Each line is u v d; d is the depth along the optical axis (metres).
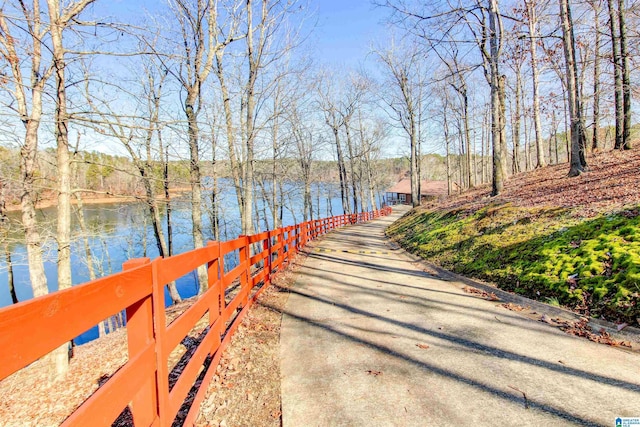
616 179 8.61
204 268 9.21
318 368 3.36
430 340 3.93
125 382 1.47
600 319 3.92
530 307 4.82
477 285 6.22
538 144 19.09
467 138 25.05
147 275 1.80
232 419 2.57
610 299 4.02
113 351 5.50
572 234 5.79
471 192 19.44
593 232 5.47
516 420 2.43
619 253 4.49
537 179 13.98
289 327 4.52
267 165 19.92
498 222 8.53
